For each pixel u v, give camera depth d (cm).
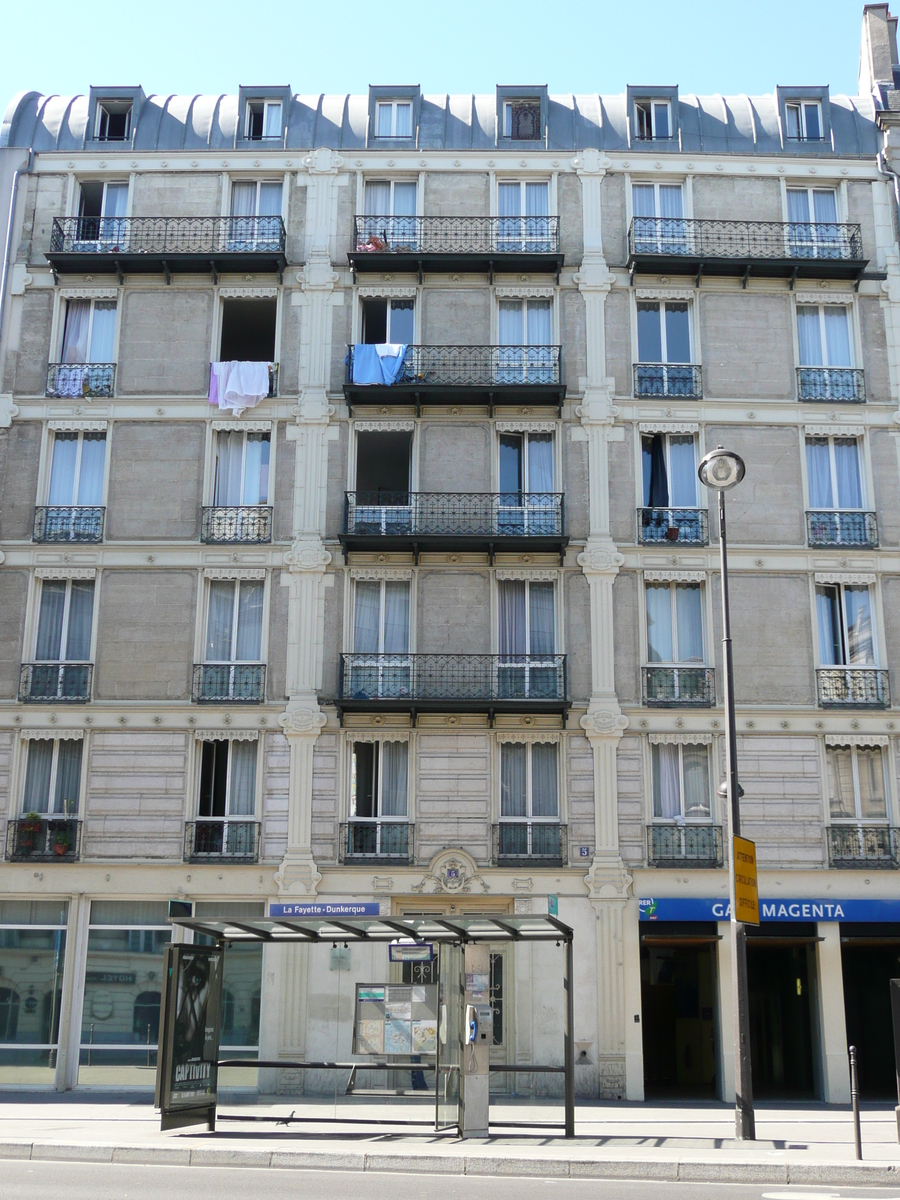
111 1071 2350
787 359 2672
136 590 2555
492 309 2712
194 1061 1562
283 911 2380
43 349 2688
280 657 2522
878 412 2647
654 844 2417
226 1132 1583
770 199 2769
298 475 2612
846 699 2502
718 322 2689
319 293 2711
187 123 2870
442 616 2548
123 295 2717
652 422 2636
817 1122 1920
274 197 2802
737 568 2555
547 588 2597
